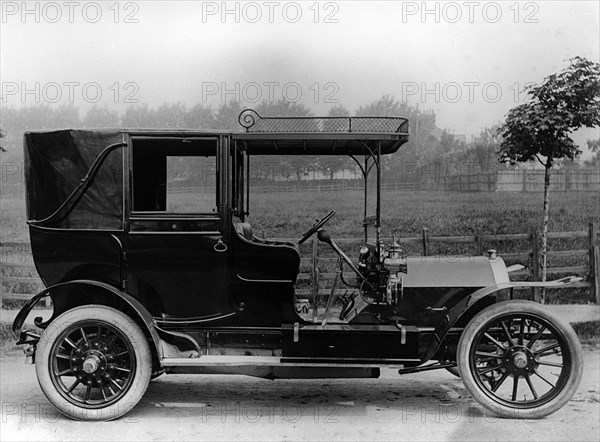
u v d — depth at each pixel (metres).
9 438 3.48
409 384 4.79
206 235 3.77
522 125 6.89
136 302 3.70
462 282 4.00
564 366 3.71
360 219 8.20
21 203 8.18
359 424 3.76
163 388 4.63
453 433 3.56
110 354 3.76
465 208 8.22
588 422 3.74
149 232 3.77
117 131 3.75
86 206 3.77
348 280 7.32
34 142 3.78
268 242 4.21
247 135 3.77
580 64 6.65
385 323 3.99
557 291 7.52
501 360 3.78
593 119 6.69
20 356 6.02
